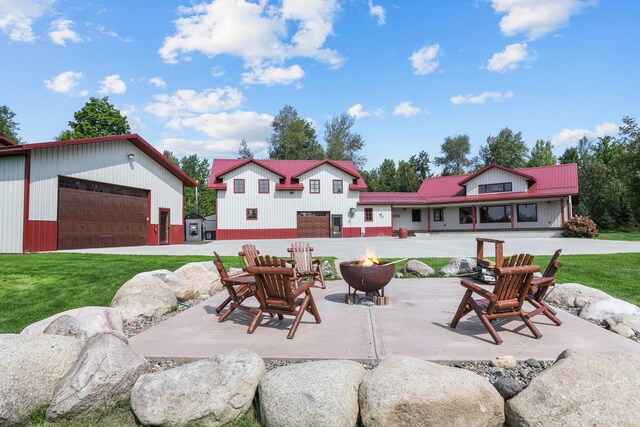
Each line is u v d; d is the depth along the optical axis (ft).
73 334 12.34
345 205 98.48
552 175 94.07
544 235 87.25
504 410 8.70
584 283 25.00
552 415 7.95
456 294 21.61
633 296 21.29
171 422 8.59
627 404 7.83
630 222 108.68
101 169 53.36
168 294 18.94
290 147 192.24
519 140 197.26
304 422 8.30
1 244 43.06
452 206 104.06
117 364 9.68
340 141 188.85
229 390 8.95
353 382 9.09
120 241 57.36
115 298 18.19
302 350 12.26
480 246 25.55
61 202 47.24
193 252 47.57
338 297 21.24
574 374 8.45
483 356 11.51
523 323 15.40
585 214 117.19
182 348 12.69
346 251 51.80
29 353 9.60
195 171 198.29
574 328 14.58
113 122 120.78
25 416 8.98
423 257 42.52
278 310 14.73
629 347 12.27
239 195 93.56
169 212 70.03
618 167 135.74
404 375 8.77
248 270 14.35
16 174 43.32
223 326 15.58
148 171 63.82
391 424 8.13
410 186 193.26
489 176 97.60
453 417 8.11
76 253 40.83
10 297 20.51
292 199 95.86
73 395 8.96
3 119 176.24
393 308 18.28
